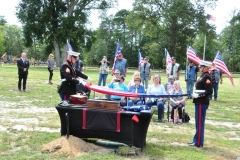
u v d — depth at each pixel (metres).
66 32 40.81
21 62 13.32
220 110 11.22
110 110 5.25
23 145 5.38
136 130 5.20
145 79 14.41
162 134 6.71
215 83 14.11
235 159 5.27
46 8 40.53
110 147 5.46
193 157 5.10
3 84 15.82
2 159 4.55
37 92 13.33
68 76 5.99
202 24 42.06
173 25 44.12
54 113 8.69
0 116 7.94
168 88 10.00
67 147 5.02
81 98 5.62
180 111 8.38
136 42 81.44
